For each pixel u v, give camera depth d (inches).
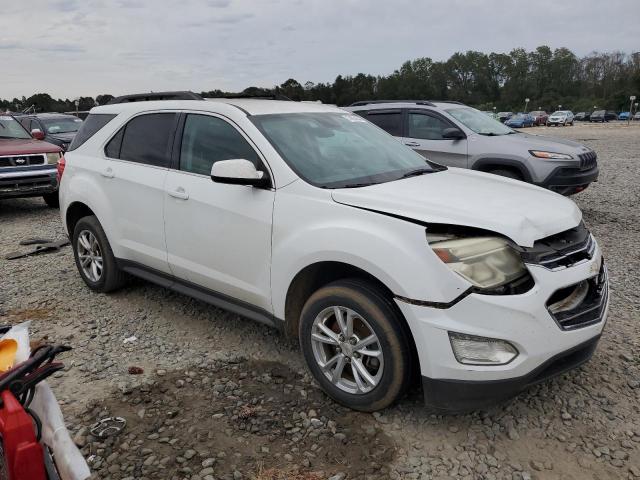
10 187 383.9
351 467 114.1
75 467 79.6
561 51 4854.8
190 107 173.8
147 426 128.6
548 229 124.6
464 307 112.3
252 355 163.5
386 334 120.8
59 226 357.7
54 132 577.3
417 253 116.6
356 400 129.5
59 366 80.7
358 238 123.6
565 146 327.6
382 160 165.8
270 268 143.9
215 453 118.7
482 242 117.1
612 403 135.9
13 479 73.7
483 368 112.3
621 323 181.5
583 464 114.8
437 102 373.4
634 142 1056.8
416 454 117.8
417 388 142.1
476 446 120.3
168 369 155.8
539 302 114.3
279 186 143.6
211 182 159.2
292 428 127.0
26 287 227.0
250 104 170.4
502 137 337.4
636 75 3654.0
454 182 153.3
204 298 168.6
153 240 179.2
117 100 211.9
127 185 185.8
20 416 73.3
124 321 189.9
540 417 130.6
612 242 287.0
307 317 135.7
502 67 4968.0
